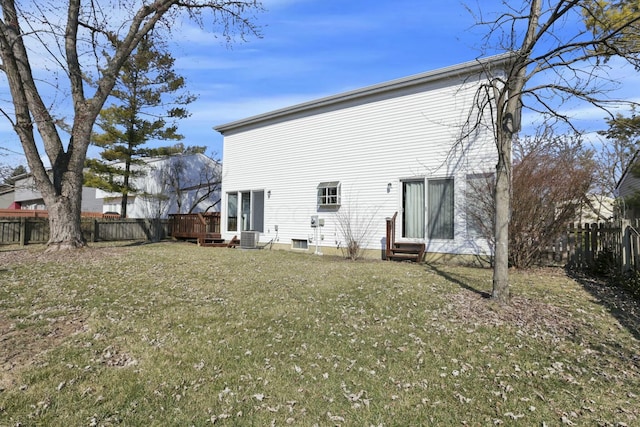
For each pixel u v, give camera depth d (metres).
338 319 5.50
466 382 3.74
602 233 8.62
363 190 12.49
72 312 5.56
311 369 3.99
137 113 20.62
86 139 11.34
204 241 16.02
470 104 10.47
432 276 8.23
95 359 4.08
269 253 12.80
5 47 10.09
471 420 3.12
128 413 3.14
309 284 7.53
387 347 4.55
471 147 10.36
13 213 26.53
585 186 9.01
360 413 3.22
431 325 5.21
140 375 3.77
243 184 16.38
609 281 7.62
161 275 8.20
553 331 4.96
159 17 11.85
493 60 9.16
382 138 12.12
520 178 9.11
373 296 6.59
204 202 23.80
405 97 11.67
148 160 24.72
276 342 4.66
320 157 13.66
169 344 4.53
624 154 20.44
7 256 9.92
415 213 11.41
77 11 11.19
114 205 30.41
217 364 4.06
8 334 4.68
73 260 9.54
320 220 13.44
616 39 5.37
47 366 3.88
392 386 3.67
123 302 6.13
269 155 15.37
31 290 6.67
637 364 4.08
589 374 3.88
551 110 6.01
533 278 8.03
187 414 3.15
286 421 3.10
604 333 4.90
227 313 5.71
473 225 10.20
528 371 3.94
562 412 3.21
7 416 3.05
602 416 3.15
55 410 3.16
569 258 9.14
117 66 11.45
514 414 3.19
